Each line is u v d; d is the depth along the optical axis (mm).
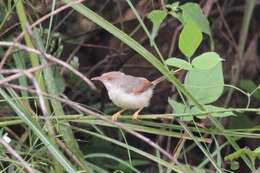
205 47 13164
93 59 13195
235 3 13719
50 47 10508
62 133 8188
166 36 12953
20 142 8883
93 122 8016
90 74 12492
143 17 11758
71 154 7668
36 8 10641
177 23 12867
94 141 11711
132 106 8828
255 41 13289
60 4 10859
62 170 8102
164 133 8109
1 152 7988
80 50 13125
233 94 12898
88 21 12328
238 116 12453
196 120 10156
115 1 12719
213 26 13188
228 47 13234
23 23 8195
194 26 7609
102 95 11969
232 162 8078
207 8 11805
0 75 7801
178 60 7633
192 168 8867
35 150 8680
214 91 8094
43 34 10375
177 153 8297
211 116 7910
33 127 7273
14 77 5320
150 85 8875
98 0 12898
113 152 11680
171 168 7574
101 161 11578
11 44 5566
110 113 12070
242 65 12750
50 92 8242
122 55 12422
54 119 8047
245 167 13055
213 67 8164
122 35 7723
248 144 13383
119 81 8898
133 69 13258
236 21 13570
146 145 12703
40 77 8078
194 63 7562
